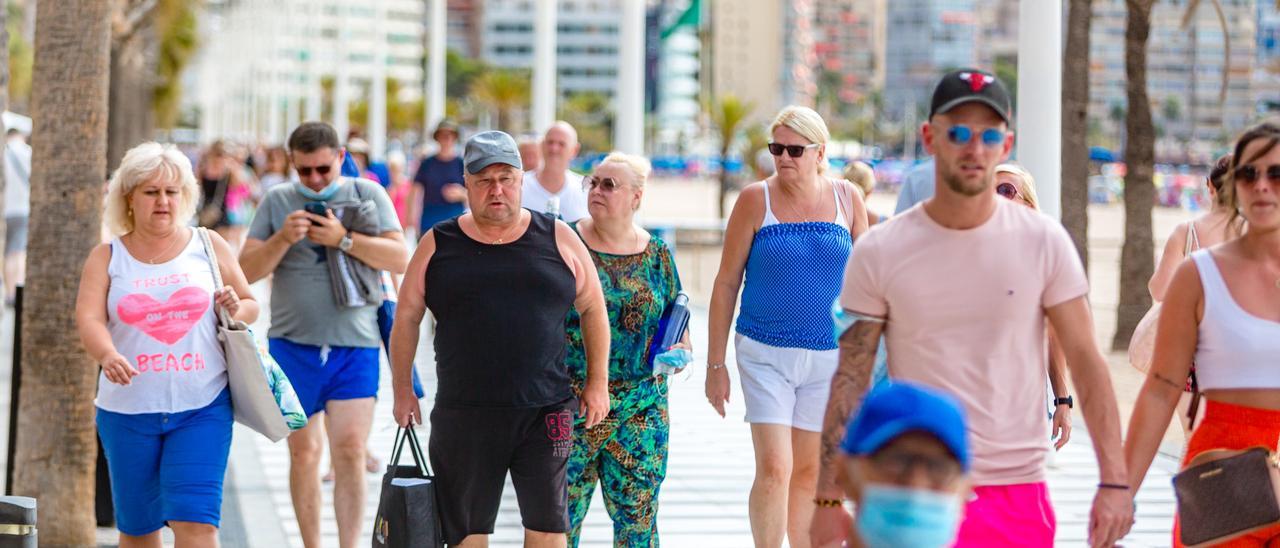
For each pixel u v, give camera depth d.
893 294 12.09
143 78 129.75
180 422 16.86
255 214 20.72
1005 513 12.02
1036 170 27.97
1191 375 14.66
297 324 20.20
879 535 7.89
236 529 23.77
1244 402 13.30
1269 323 13.21
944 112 11.72
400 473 16.97
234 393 17.12
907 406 7.90
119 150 87.19
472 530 16.83
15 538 16.70
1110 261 95.44
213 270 17.28
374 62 127.56
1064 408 17.84
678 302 18.36
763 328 18.73
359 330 20.36
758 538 18.64
